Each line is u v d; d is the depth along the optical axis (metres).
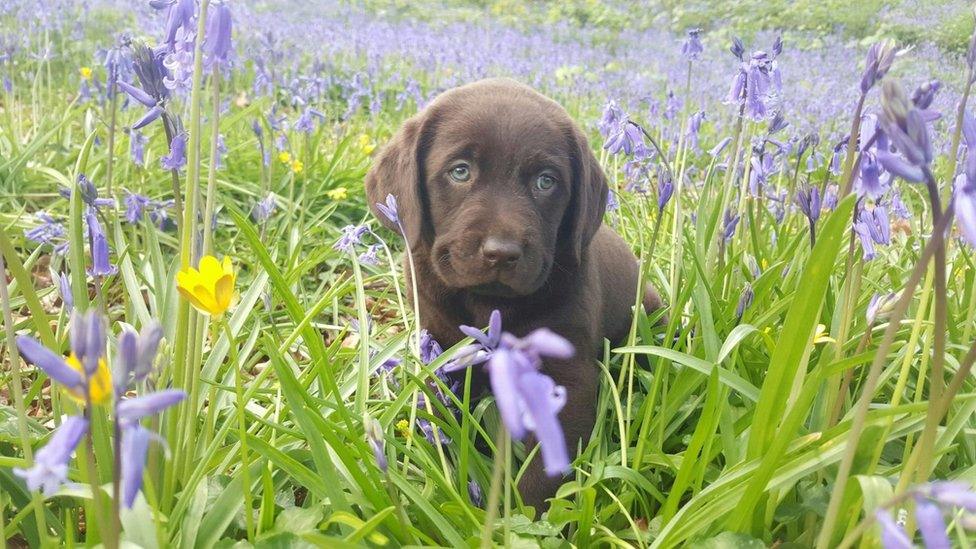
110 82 0.75
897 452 0.61
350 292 0.93
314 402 0.55
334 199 1.19
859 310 0.70
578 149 0.71
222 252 1.04
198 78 0.50
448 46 2.49
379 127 1.64
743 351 0.68
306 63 2.19
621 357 0.78
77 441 0.30
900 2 2.56
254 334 0.65
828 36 2.74
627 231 1.03
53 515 0.52
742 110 0.69
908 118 0.35
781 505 0.53
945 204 0.49
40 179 1.12
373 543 0.50
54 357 0.32
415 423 0.63
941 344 0.40
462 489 0.57
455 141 0.69
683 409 0.66
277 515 0.52
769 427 0.50
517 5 3.60
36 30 1.79
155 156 1.19
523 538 0.51
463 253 0.66
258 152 1.24
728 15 3.17
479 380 0.70
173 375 0.52
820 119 1.65
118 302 0.90
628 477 0.55
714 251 0.71
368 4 3.36
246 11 2.65
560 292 0.69
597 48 2.89
